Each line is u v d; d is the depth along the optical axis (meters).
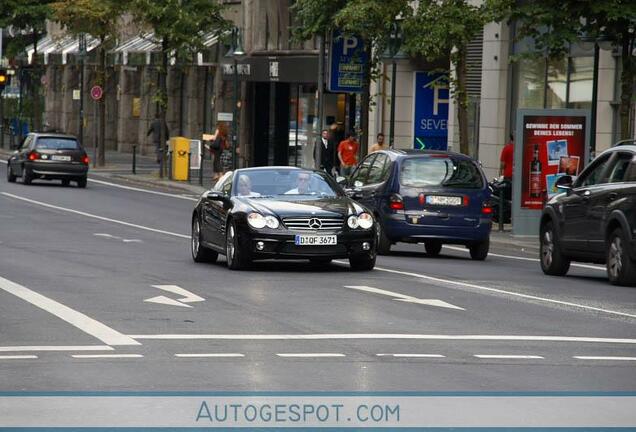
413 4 98.19
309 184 49.34
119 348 28.67
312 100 123.38
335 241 46.34
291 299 38.03
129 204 90.19
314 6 86.25
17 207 83.31
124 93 168.88
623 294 41.94
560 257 48.59
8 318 33.38
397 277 45.62
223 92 138.50
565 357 28.39
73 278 43.53
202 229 50.56
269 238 46.09
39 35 169.00
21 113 168.38
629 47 64.50
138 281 42.84
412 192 56.69
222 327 32.09
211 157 143.62
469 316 35.03
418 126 104.56
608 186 45.53
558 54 65.31
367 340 30.25
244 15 131.62
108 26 133.12
